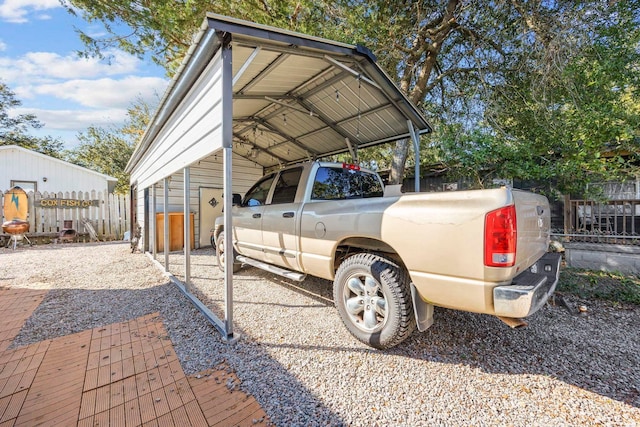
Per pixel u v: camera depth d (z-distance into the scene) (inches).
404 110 184.1
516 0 221.6
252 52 120.0
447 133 264.5
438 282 86.3
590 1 195.6
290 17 230.8
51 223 387.9
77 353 103.7
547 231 115.6
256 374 91.4
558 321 131.1
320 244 126.1
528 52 227.5
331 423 71.6
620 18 193.5
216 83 116.6
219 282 196.4
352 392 83.3
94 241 408.2
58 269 234.5
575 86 206.1
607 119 183.3
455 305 85.2
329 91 178.1
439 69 309.7
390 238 97.9
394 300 99.6
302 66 148.3
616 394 81.6
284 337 115.9
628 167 210.1
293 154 316.2
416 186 201.0
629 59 195.2
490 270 76.3
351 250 128.2
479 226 77.8
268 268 165.2
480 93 265.0
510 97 249.3
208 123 125.5
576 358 100.5
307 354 103.2
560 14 209.2
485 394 82.4
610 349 106.3
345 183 164.1
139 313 141.0
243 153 342.6
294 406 77.4
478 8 241.1
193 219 336.2
